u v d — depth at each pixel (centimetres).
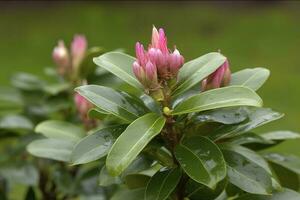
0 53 336
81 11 405
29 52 339
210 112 82
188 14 411
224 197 90
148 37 367
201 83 85
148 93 80
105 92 81
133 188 87
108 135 79
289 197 82
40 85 126
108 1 423
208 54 82
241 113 81
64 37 363
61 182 109
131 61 83
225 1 429
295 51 351
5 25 381
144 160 83
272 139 90
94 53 111
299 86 306
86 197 107
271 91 300
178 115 81
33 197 107
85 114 104
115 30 377
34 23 385
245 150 81
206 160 76
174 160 82
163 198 77
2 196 117
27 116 123
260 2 426
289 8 423
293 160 91
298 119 268
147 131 75
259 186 78
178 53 79
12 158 115
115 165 73
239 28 388
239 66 329
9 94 125
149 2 427
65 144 93
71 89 120
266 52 350
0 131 118
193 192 84
